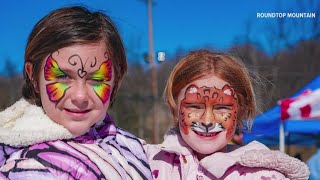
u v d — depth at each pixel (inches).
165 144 95.9
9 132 64.4
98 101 69.4
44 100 68.1
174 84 95.2
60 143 66.7
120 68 76.0
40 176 61.4
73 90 67.4
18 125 66.9
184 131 91.8
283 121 286.8
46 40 67.2
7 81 653.9
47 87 67.6
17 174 60.8
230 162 88.1
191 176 90.7
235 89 92.4
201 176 90.5
